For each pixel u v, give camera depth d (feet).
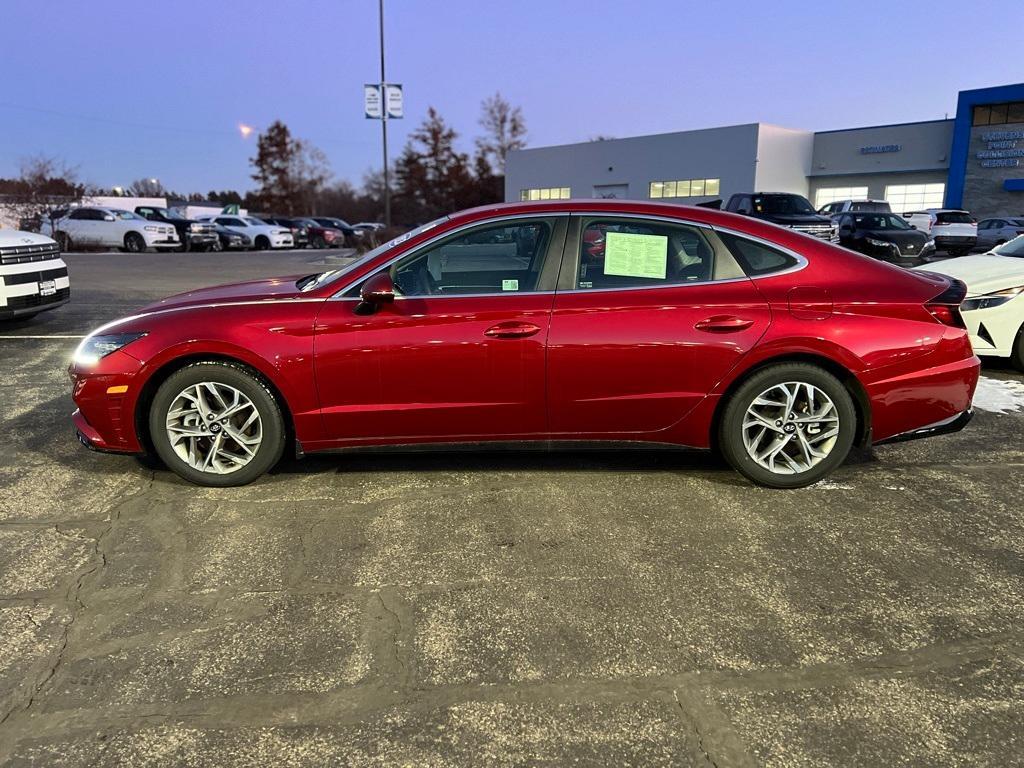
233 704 7.63
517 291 12.37
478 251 12.55
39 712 7.50
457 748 7.00
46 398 19.21
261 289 14.03
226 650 8.53
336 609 9.37
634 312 12.20
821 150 136.46
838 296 12.35
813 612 9.27
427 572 10.29
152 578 10.12
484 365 12.21
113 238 85.25
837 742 7.06
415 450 12.89
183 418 12.85
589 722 7.34
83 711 7.52
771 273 12.53
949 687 7.84
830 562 10.53
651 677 8.02
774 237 12.72
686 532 11.48
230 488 13.15
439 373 12.25
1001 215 115.55
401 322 12.16
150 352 12.38
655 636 8.77
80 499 12.72
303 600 9.58
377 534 11.43
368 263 12.60
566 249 12.50
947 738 7.10
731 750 6.96
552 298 12.27
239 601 9.55
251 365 12.41
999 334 21.39
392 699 7.69
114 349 12.57
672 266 12.54
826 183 137.39
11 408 18.25
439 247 12.56
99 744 7.06
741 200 59.82
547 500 12.66
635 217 12.62
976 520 11.89
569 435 12.81
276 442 12.84
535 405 12.42
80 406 12.76
